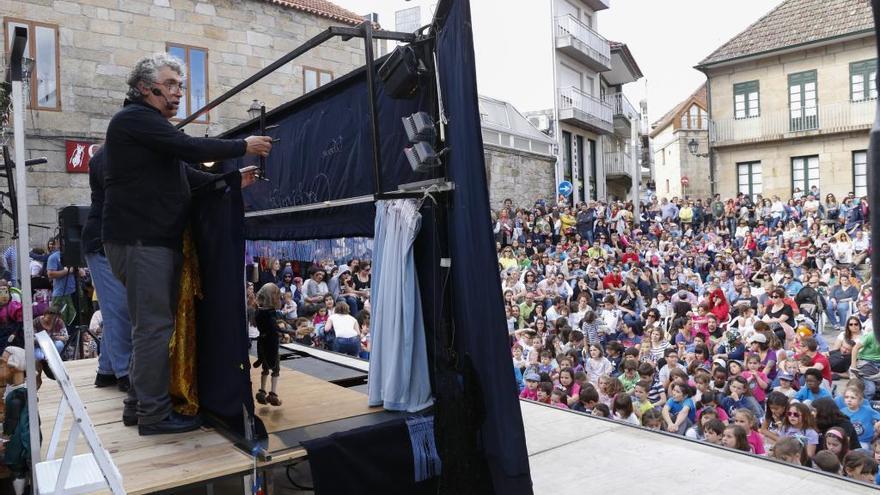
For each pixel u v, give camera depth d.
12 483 4.01
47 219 13.66
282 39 17.14
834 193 24.81
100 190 4.05
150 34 15.07
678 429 6.11
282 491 4.07
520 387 8.09
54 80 13.82
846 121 24.11
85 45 14.19
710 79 27.52
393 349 3.42
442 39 3.13
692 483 3.83
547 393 7.18
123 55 14.68
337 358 5.54
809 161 25.52
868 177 0.84
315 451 2.97
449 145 3.13
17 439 3.89
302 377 4.57
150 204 3.08
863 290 9.21
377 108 3.51
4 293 6.72
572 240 17.09
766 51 25.47
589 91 28.34
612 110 30.97
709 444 4.55
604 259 14.84
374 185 3.66
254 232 5.73
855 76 23.89
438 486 3.23
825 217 19.70
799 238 16.47
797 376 6.77
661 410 6.38
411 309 3.39
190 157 3.03
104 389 4.43
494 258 2.97
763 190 26.61
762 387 6.69
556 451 4.47
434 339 3.35
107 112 14.45
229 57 16.28
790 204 20.61
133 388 3.45
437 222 3.24
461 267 3.09
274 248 5.27
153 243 3.10
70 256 5.43
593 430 4.95
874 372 7.41
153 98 3.14
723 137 27.27
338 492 3.01
